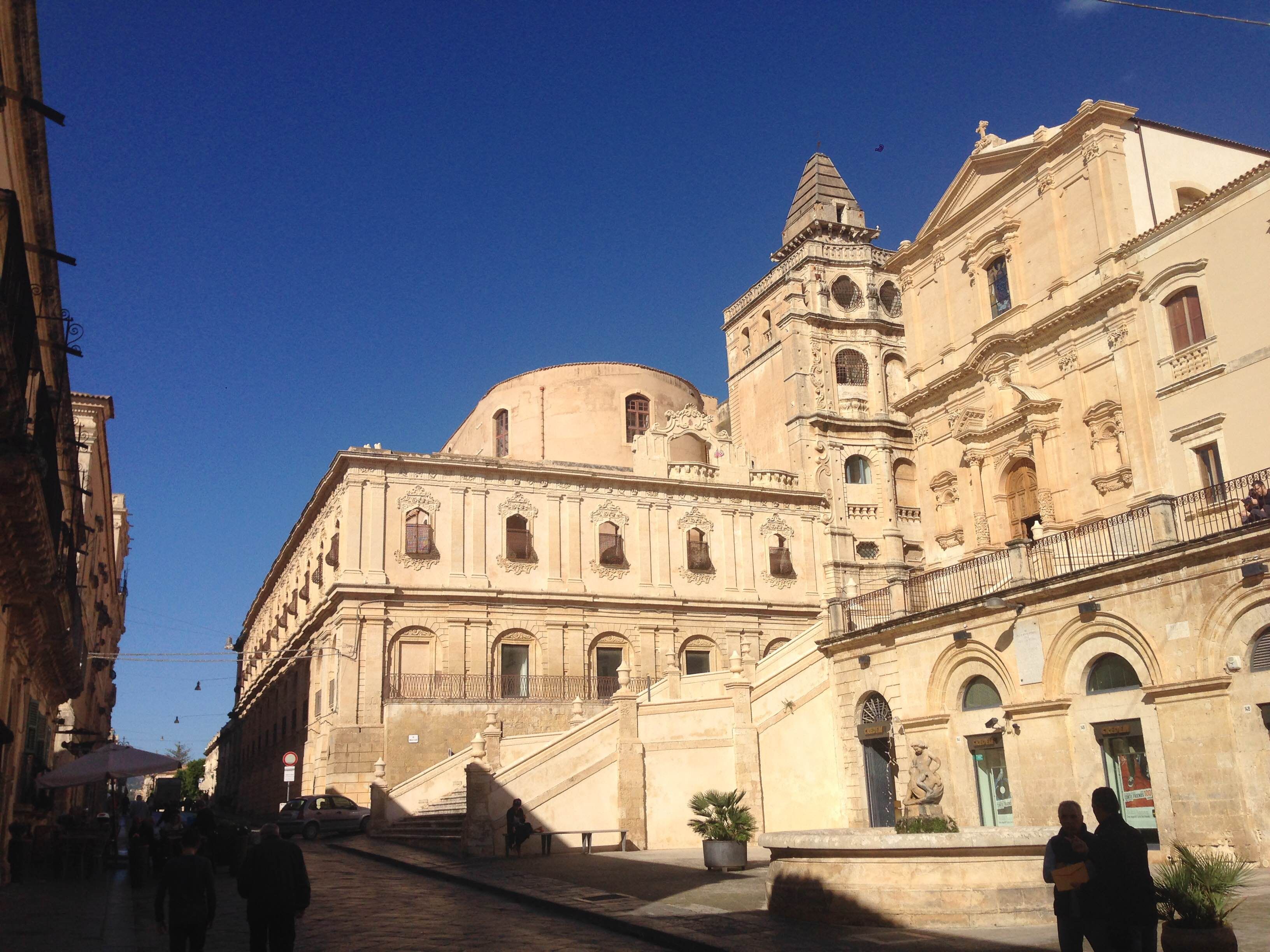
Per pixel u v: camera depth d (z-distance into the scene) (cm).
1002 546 3334
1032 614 2359
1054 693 2294
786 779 3050
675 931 1425
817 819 2984
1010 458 3328
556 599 4675
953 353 3650
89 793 5612
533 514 4800
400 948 1374
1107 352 3056
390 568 4478
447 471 4681
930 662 2644
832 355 5697
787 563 5241
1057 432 3178
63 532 2142
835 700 3014
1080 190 3194
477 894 2034
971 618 2527
